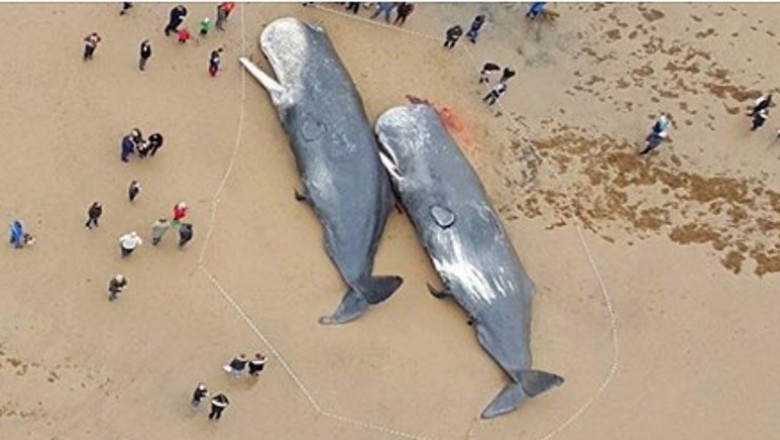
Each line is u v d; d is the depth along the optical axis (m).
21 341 39.44
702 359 43.53
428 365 41.44
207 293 41.53
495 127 48.28
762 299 45.44
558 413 41.28
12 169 42.91
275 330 41.19
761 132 50.16
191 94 46.19
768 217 47.75
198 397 38.66
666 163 48.50
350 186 43.47
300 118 45.06
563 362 42.50
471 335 42.38
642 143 48.91
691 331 44.16
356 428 39.75
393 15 50.19
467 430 40.34
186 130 45.19
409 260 43.72
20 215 41.91
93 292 40.81
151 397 39.16
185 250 42.22
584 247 45.53
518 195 46.56
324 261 42.94
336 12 49.81
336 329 41.56
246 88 46.72
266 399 39.78
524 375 40.84
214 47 47.50
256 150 45.22
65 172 43.25
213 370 40.03
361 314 41.88
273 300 41.81
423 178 44.25
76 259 41.38
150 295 41.12
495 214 44.50
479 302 42.22
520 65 50.38
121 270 41.41
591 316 43.84
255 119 46.00
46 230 41.75
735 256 46.38
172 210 43.06
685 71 51.53
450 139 45.78
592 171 47.78
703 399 42.59
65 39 46.53
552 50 51.09
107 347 39.84
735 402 42.72
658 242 46.25
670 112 50.16
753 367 43.66
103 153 43.97
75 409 38.53
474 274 42.62
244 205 43.75
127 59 46.50
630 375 42.69
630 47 51.84
